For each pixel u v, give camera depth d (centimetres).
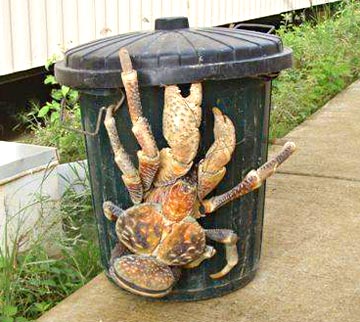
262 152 150
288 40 421
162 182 138
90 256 181
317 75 369
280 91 335
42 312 161
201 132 137
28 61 347
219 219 145
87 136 149
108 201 147
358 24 499
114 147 137
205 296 151
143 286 135
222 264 149
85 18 381
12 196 180
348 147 271
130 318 147
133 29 420
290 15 538
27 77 364
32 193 185
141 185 138
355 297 153
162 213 137
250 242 153
